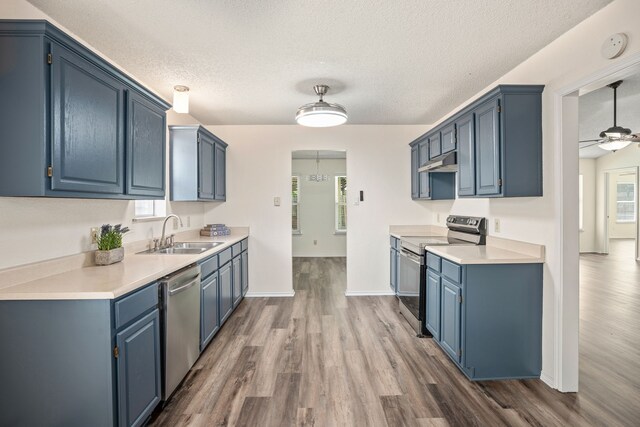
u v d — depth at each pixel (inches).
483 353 92.4
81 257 82.0
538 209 93.4
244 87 118.6
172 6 70.7
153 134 96.1
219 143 161.3
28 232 69.1
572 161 84.8
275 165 176.2
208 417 76.5
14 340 59.7
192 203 159.2
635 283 196.5
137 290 68.5
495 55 94.7
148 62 97.9
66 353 59.7
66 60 62.5
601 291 178.5
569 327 85.6
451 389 88.0
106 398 60.1
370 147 177.8
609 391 86.0
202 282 105.8
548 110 89.0
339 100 134.5
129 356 65.2
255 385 90.0
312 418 76.1
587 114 165.2
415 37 84.4
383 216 178.5
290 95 127.2
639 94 136.8
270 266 177.2
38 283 66.0
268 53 92.8
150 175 94.3
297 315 146.6
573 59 80.3
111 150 76.2
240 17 75.2
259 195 176.2
